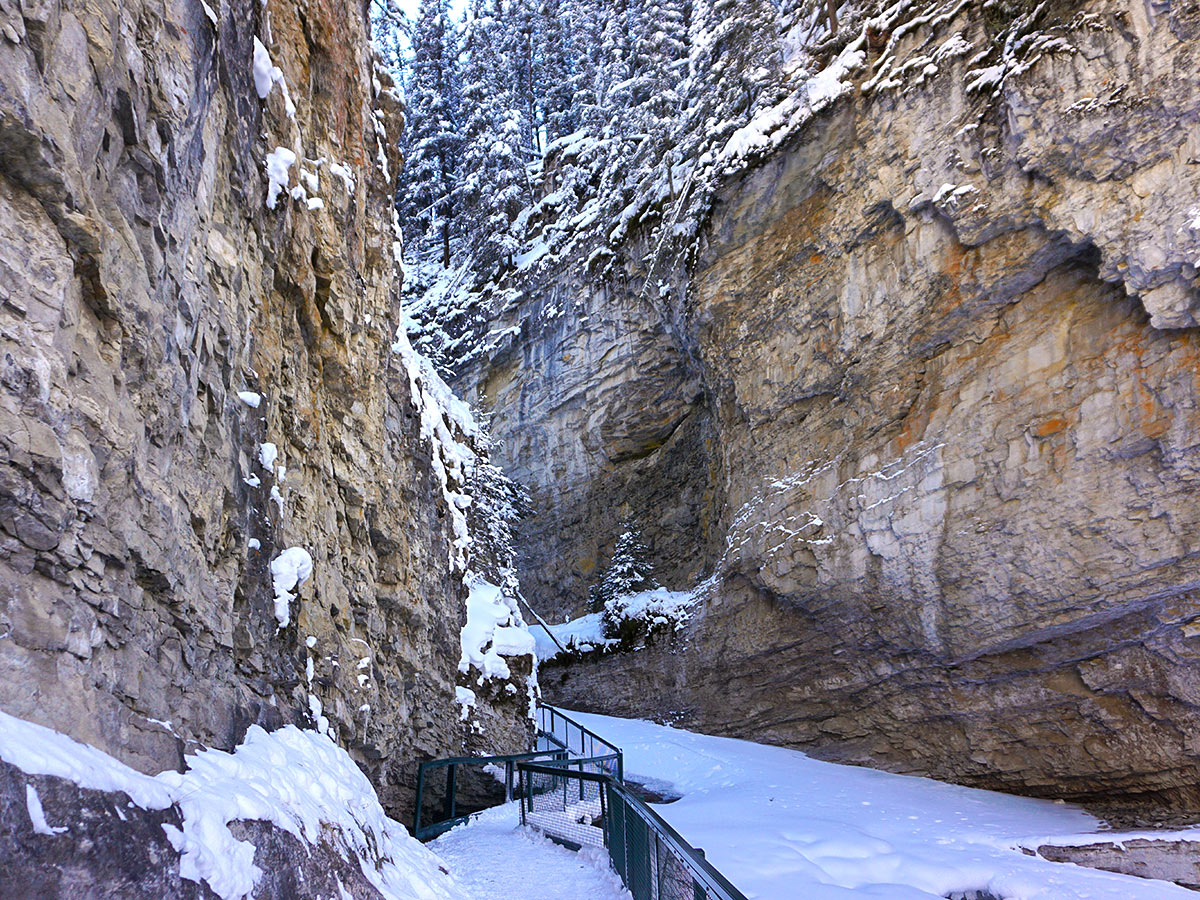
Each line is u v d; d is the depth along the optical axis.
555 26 47.09
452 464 18.77
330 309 9.74
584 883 7.94
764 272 23.25
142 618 4.20
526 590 32.75
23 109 3.17
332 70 10.61
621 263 31.08
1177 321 14.78
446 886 7.20
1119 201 15.62
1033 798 17.11
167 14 4.80
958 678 18.23
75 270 3.69
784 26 25.34
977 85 18.27
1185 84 15.07
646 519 29.69
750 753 21.05
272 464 7.09
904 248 19.70
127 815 3.13
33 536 3.17
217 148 6.04
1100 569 15.54
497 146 37.75
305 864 4.48
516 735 16.86
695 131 26.47
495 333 35.22
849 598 19.72
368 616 10.31
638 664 26.52
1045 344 17.06
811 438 21.70
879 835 13.66
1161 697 15.46
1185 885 12.45
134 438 4.13
